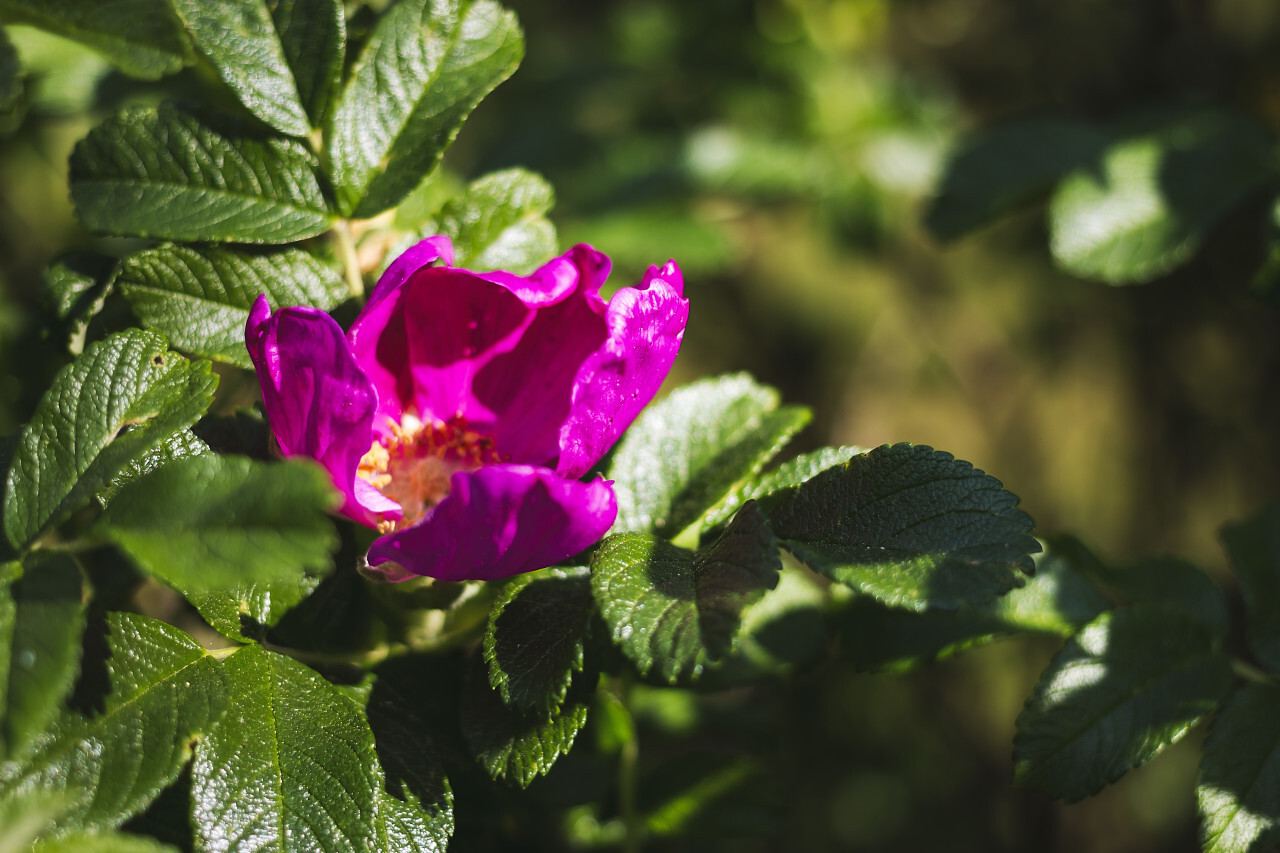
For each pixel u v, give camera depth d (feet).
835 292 2.81
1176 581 1.41
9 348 1.60
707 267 1.98
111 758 1.15
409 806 1.19
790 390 2.89
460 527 1.16
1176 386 2.24
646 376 1.22
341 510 1.21
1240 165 1.66
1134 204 1.65
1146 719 1.31
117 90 1.58
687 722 1.56
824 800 2.52
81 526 1.31
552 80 2.34
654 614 1.16
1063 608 1.39
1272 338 2.05
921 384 2.81
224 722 1.18
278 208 1.29
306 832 1.16
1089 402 2.47
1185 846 2.47
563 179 2.15
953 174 1.75
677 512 1.30
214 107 1.29
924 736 2.60
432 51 1.31
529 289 1.24
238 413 1.28
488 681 1.22
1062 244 1.65
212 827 1.15
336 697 1.20
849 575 1.17
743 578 1.16
